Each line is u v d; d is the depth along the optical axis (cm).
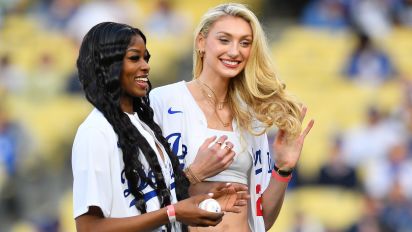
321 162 2873
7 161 3103
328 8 3603
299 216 2688
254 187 1086
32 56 3550
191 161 1062
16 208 3075
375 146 2872
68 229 2988
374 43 3366
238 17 1056
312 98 3269
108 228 882
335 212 2734
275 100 1072
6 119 3142
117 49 911
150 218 880
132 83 923
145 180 916
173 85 1095
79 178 891
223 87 1078
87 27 3581
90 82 913
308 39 3572
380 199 2730
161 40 3556
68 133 3262
